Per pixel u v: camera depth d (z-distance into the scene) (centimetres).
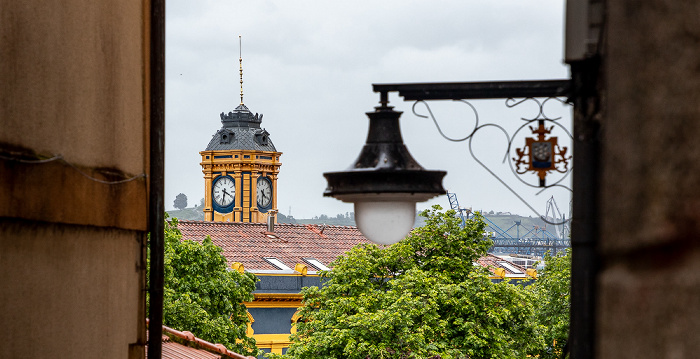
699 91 313
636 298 335
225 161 19538
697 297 300
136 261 1327
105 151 1184
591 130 764
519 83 881
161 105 1392
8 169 885
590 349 739
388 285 6431
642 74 349
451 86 899
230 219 19462
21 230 926
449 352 5934
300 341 6334
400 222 988
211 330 6494
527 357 6900
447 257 6500
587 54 729
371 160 980
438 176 982
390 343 5806
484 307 6228
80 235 1091
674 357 309
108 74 1199
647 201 338
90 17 1134
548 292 7588
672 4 329
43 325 980
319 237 10900
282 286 9206
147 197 1369
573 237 775
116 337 1228
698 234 304
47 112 992
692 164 313
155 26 1391
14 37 901
